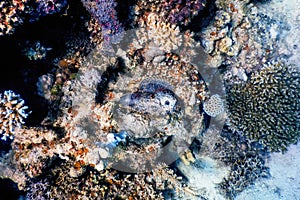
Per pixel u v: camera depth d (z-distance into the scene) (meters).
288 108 5.06
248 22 4.86
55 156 3.98
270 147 5.06
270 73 5.20
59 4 3.21
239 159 4.87
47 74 4.09
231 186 4.72
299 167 5.19
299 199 4.88
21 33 3.38
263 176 5.02
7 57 3.63
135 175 4.15
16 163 3.93
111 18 3.48
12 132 3.46
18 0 2.95
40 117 3.99
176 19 3.93
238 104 5.06
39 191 3.92
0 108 3.38
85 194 3.88
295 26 5.66
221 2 4.67
